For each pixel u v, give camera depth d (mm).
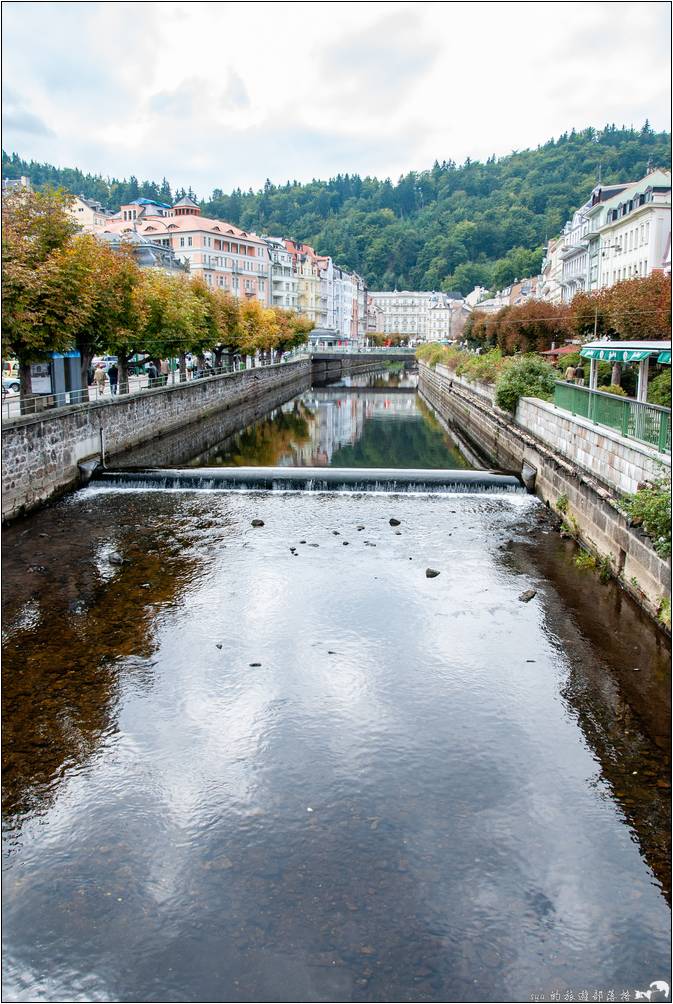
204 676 14320
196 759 11781
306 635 16156
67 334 26484
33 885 9344
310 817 10492
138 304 34125
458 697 13688
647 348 21344
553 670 14750
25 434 25391
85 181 192875
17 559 20844
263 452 40812
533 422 33781
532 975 8180
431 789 11102
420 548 22094
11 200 27203
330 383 108625
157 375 51750
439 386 83875
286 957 8375
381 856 9773
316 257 165125
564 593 18688
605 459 21594
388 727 12680
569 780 11391
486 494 29359
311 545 22203
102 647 15500
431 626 16672
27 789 11070
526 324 54250
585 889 9320
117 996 7957
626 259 67812
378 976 8148
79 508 26500
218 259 107188
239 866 9617
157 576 19594
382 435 49844
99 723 12727
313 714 13055
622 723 12938
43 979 8156
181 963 8320
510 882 9406
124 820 10445
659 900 9203
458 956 8391
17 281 23750
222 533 23438
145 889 9273
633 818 10594
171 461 36656
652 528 16656
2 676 14266
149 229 104062
